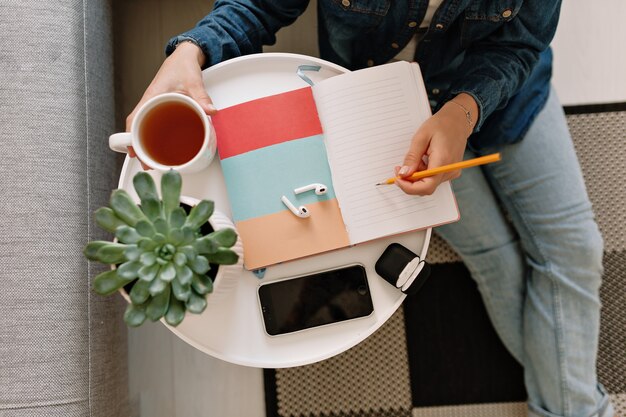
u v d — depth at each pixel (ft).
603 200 4.24
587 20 4.38
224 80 2.72
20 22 2.93
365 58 3.31
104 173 3.30
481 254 3.94
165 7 4.41
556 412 3.80
